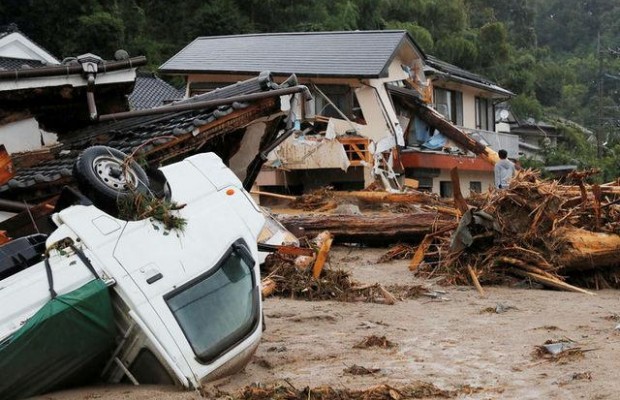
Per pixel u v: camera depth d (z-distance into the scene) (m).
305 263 11.67
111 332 5.95
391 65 27.91
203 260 6.46
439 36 49.53
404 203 20.80
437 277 12.59
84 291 5.88
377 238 15.55
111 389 6.11
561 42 82.75
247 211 7.19
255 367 7.17
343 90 26.28
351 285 11.30
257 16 41.06
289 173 26.66
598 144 49.47
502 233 12.16
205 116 12.88
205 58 28.38
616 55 71.19
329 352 7.80
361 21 43.75
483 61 50.66
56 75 13.21
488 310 9.98
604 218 12.34
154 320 5.99
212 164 7.60
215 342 6.20
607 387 6.16
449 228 13.35
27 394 5.88
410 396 6.14
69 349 5.86
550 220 12.09
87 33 35.31
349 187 26.47
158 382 6.20
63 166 12.22
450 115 34.50
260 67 26.75
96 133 13.77
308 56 27.25
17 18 36.28
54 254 6.27
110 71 13.91
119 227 6.46
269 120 14.07
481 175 34.34
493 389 6.30
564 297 11.05
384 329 8.95
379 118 26.34
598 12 83.69
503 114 45.81
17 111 13.80
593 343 7.89
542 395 6.07
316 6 41.62
